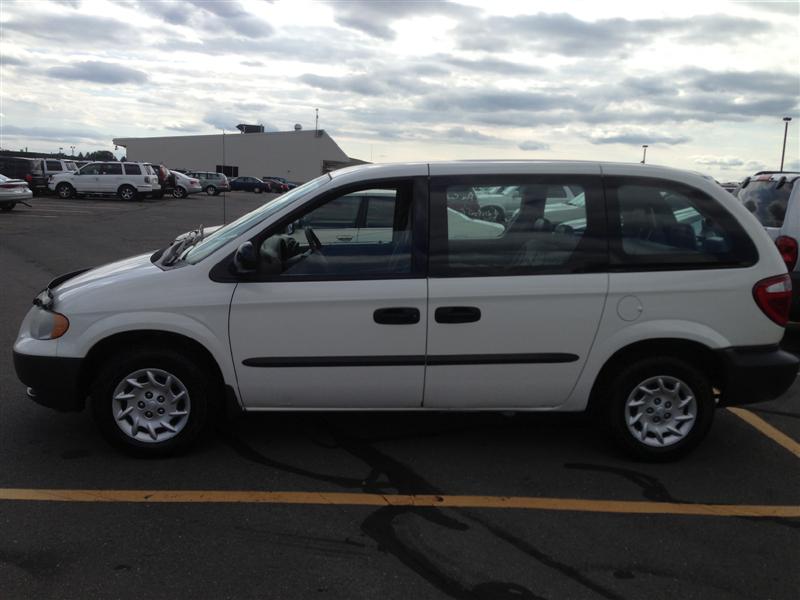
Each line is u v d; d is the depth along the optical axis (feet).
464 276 12.96
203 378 13.29
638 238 13.28
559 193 13.28
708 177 14.17
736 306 13.21
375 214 13.32
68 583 9.39
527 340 13.10
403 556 10.27
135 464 13.30
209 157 254.68
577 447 14.62
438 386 13.25
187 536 10.70
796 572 10.07
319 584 9.50
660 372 13.43
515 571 9.92
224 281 12.93
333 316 12.88
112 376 13.06
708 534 11.12
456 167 13.43
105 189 106.01
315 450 14.17
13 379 18.15
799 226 21.31
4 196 73.61
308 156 245.86
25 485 12.32
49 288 14.35
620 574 9.91
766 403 17.78
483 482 12.87
